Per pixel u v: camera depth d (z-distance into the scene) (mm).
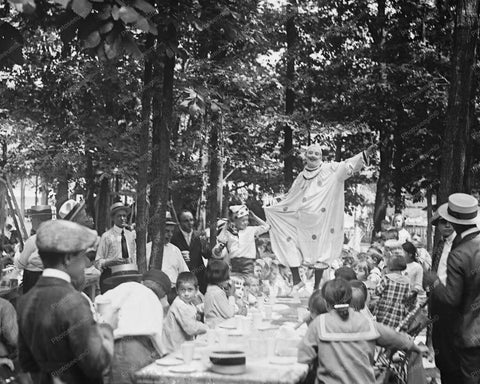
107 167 19109
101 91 17016
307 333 5570
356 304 6379
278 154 26656
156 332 5770
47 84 17094
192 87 10734
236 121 20656
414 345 5742
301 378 5234
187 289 6832
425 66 22922
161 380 5180
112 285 6496
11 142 24578
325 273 10039
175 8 8977
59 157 20125
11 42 7258
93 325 4191
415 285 9172
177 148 22422
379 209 22969
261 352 5820
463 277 6875
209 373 5215
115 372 5648
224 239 10062
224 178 26984
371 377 5418
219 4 9531
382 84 21922
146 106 11422
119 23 6574
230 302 8141
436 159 23641
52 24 7539
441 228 9180
